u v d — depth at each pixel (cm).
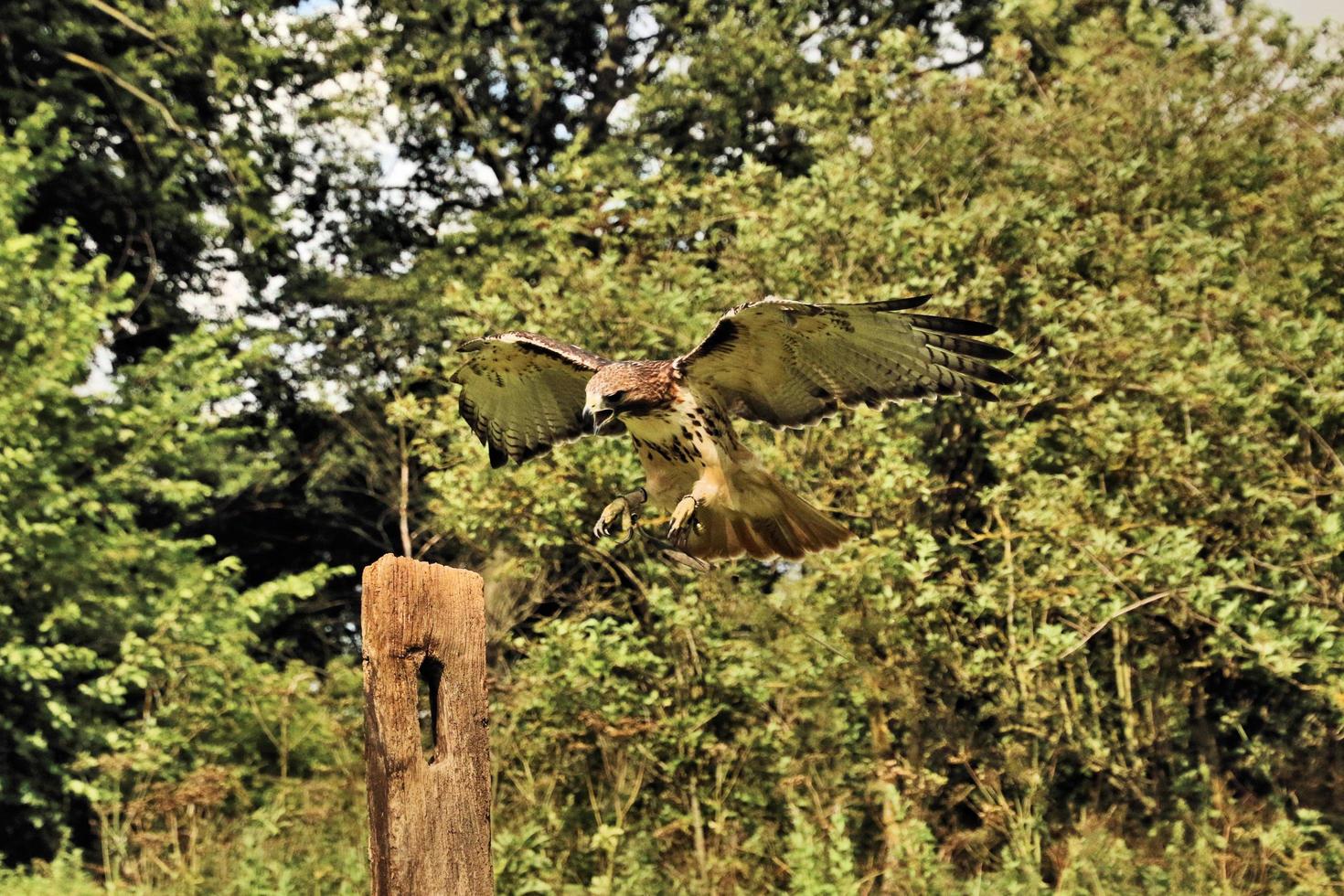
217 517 2450
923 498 1247
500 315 1317
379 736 476
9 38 2248
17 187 1825
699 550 726
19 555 1617
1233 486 1198
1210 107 1383
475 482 1260
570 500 1228
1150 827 1291
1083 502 1170
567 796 1314
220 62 2203
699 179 2003
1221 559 1155
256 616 1819
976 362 667
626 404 691
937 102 1413
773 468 1190
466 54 2316
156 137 2272
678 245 1515
